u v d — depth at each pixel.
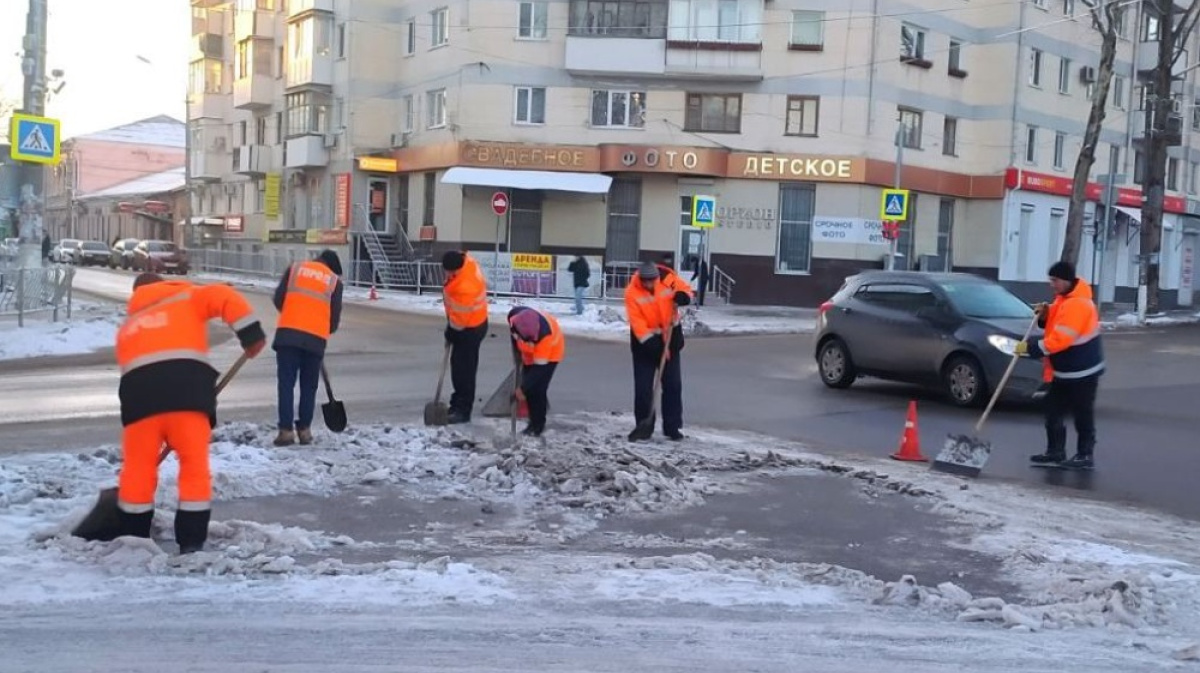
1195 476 11.45
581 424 12.98
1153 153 38.25
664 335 11.72
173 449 7.12
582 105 38.69
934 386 16.05
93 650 5.33
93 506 7.17
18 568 6.55
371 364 19.36
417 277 39.22
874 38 37.94
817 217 38.06
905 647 5.81
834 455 12.05
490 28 38.81
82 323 22.64
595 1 38.16
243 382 16.56
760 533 8.42
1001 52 41.56
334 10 45.12
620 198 38.81
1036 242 43.31
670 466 10.12
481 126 39.00
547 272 37.41
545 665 5.31
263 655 5.33
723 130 38.44
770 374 19.27
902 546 8.15
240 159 52.59
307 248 46.97
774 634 5.96
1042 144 43.00
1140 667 5.59
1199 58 51.56
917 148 39.97
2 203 24.38
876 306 16.94
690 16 37.81
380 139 44.16
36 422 12.60
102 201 78.75
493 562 7.27
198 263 57.53
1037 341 14.98
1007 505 9.73
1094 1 41.38
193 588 6.37
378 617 6.00
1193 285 54.69
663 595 6.60
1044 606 6.69
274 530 7.60
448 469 9.82
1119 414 15.66
